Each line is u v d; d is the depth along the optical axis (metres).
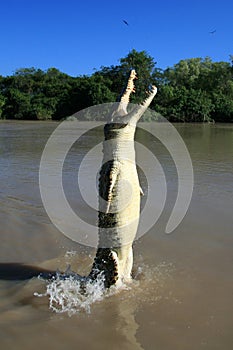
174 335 5.26
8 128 46.34
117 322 5.58
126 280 6.73
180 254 7.96
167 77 89.00
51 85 73.31
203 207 11.08
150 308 5.95
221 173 16.45
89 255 8.17
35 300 6.19
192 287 6.59
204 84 81.38
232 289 6.51
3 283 6.80
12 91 70.81
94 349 4.98
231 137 35.50
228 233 8.98
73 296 6.30
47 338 5.20
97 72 70.50
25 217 10.36
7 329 5.39
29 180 14.88
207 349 4.98
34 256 8.06
